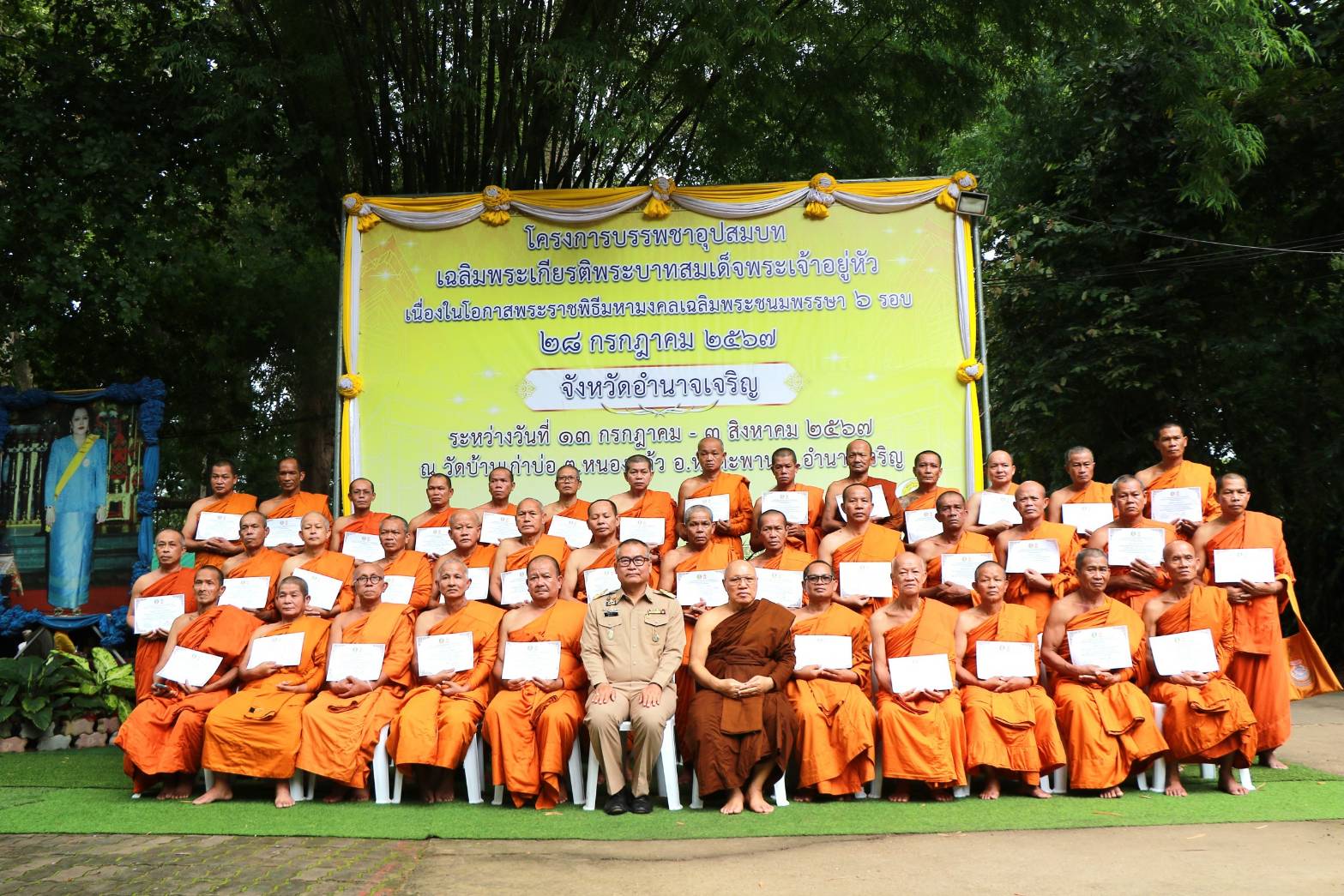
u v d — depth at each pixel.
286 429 16.56
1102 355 15.98
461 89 11.38
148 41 12.80
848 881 5.08
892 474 9.98
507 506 9.21
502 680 7.18
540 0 11.52
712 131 13.48
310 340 15.55
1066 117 16.78
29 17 13.48
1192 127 12.05
